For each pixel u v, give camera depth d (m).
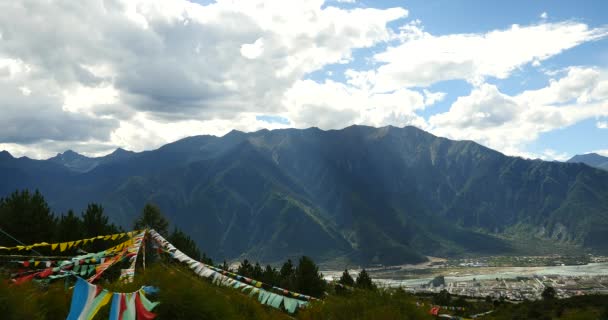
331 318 18.16
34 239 42.41
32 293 14.00
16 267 19.44
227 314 15.72
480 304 90.25
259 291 17.66
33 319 12.93
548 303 72.31
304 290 57.34
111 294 11.58
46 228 43.94
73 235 45.56
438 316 21.22
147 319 12.27
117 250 21.47
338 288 20.81
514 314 66.69
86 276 19.69
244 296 18.28
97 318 13.90
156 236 23.97
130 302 11.88
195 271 18.36
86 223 49.88
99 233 49.69
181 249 68.12
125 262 23.09
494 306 81.56
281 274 80.12
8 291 12.70
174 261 22.66
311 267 58.47
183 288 15.24
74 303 10.88
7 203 43.88
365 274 56.88
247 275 72.38
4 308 12.32
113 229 55.06
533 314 63.78
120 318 11.45
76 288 11.06
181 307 14.76
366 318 17.70
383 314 17.77
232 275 19.81
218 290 17.61
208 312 15.08
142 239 22.77
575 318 32.91
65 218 46.88
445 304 87.25
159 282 15.80
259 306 18.33
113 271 22.47
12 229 41.34
